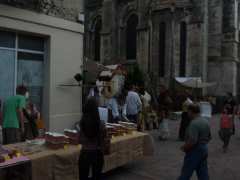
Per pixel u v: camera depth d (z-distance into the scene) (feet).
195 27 85.40
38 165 16.63
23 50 32.24
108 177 22.71
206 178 17.79
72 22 35.70
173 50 86.79
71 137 20.17
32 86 33.17
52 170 17.54
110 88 39.45
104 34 102.42
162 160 27.94
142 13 92.79
